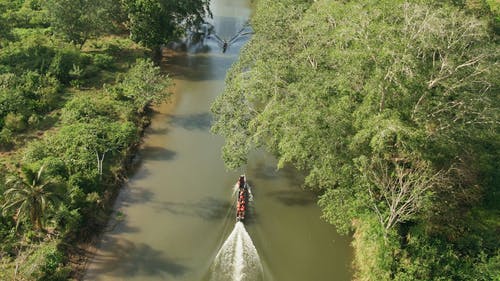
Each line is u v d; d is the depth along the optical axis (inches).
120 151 2300.7
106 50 3299.7
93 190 2011.6
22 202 1667.1
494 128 1857.8
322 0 2549.2
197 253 1854.1
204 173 2293.3
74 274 1707.7
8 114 2352.4
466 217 1802.4
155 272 1756.9
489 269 1567.4
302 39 2330.2
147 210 2041.1
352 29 1866.4
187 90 3021.7
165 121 2684.5
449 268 1609.3
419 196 1585.9
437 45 1763.0
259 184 2234.3
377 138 1535.4
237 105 2180.1
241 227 1964.8
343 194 1721.2
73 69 2849.4
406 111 1668.3
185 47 3624.5
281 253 1888.5
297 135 1684.3
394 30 1795.0
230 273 1775.3
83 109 2476.6
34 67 2795.3
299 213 2076.8
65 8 2977.4
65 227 1802.4
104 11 3100.4
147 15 3142.2
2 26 2989.7
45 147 2164.1
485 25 1975.9
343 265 1845.5
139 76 2699.3
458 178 1780.3
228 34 3890.3
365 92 1699.1
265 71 2074.3
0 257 1663.4
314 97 1738.4
